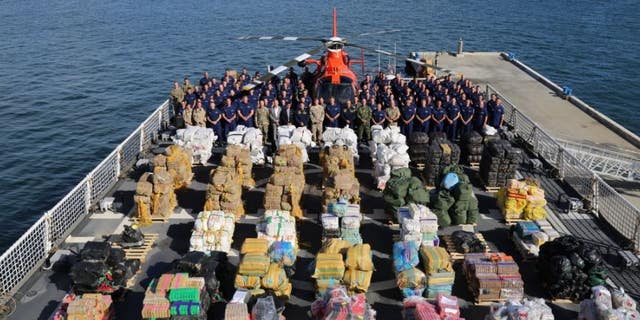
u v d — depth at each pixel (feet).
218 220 55.72
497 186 71.05
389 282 52.95
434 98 94.48
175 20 283.38
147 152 82.23
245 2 340.80
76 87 169.48
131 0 351.05
